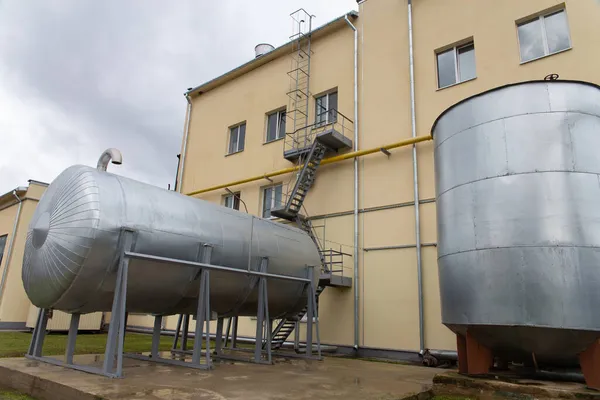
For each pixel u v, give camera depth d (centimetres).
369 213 1314
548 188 589
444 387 639
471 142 671
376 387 634
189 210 815
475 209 639
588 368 562
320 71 1606
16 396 624
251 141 1802
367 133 1387
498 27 1179
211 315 862
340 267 1337
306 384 642
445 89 1241
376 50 1441
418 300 1147
